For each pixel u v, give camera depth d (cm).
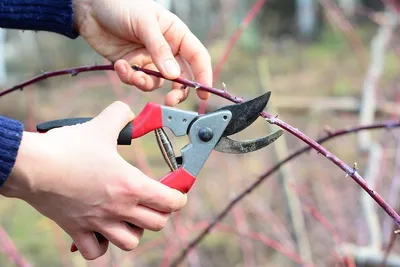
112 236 95
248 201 294
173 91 124
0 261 271
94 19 128
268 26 988
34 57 804
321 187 329
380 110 336
